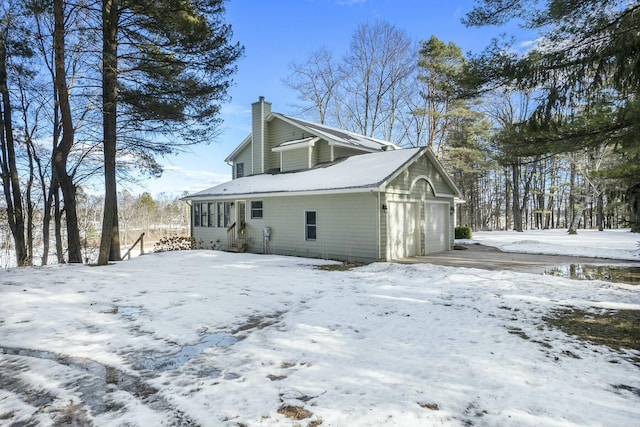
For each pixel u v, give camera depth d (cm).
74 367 374
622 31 550
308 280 828
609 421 258
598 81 583
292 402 290
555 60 607
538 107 632
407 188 1212
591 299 614
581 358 372
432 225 1355
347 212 1166
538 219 4056
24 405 299
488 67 657
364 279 833
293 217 1327
